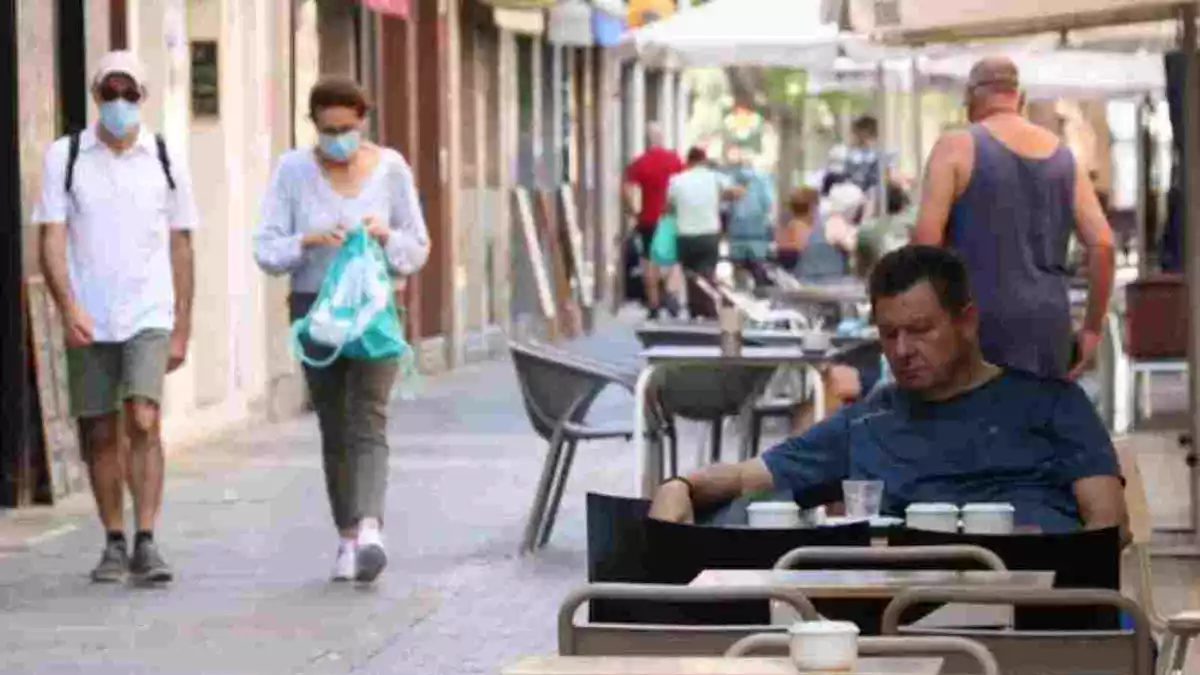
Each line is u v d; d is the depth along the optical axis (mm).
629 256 53094
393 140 37781
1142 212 24828
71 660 14359
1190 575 16906
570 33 48094
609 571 8625
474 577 17672
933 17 15508
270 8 30562
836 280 33594
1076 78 34625
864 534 8680
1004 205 14430
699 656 7426
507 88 45531
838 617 8344
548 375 18906
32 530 20125
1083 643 7926
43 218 16953
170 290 17203
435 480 23875
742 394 19359
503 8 43000
